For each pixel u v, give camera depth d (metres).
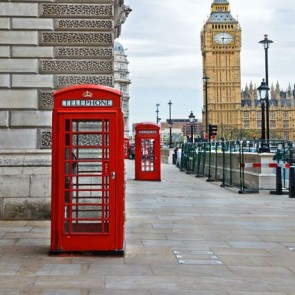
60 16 12.25
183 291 6.36
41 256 8.23
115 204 8.27
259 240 9.92
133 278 6.96
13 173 11.99
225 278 7.04
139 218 12.72
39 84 12.17
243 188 19.72
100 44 12.34
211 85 183.38
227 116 183.12
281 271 7.50
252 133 177.62
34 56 12.18
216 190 20.94
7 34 12.12
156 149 25.94
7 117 12.09
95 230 8.34
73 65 12.27
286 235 10.49
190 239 9.95
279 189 19.05
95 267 7.56
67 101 8.16
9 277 6.95
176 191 20.34
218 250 8.93
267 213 13.88
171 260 8.10
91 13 12.31
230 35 183.62
